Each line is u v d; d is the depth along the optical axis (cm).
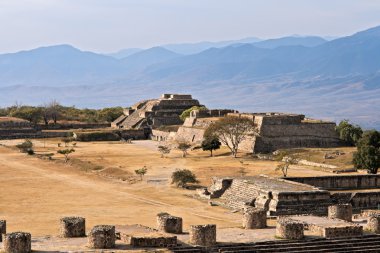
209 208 17675
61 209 17288
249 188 17988
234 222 15325
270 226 12762
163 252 10225
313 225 11925
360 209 17100
